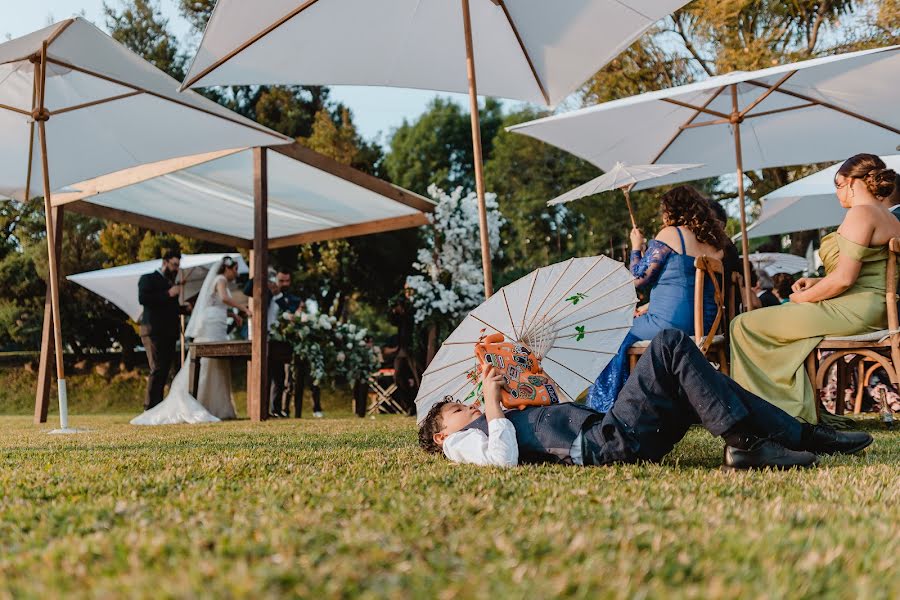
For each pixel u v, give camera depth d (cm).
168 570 126
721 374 265
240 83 530
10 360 2122
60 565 135
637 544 141
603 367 344
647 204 1845
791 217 970
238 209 1061
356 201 1042
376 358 1012
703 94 618
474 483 229
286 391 1087
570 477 239
